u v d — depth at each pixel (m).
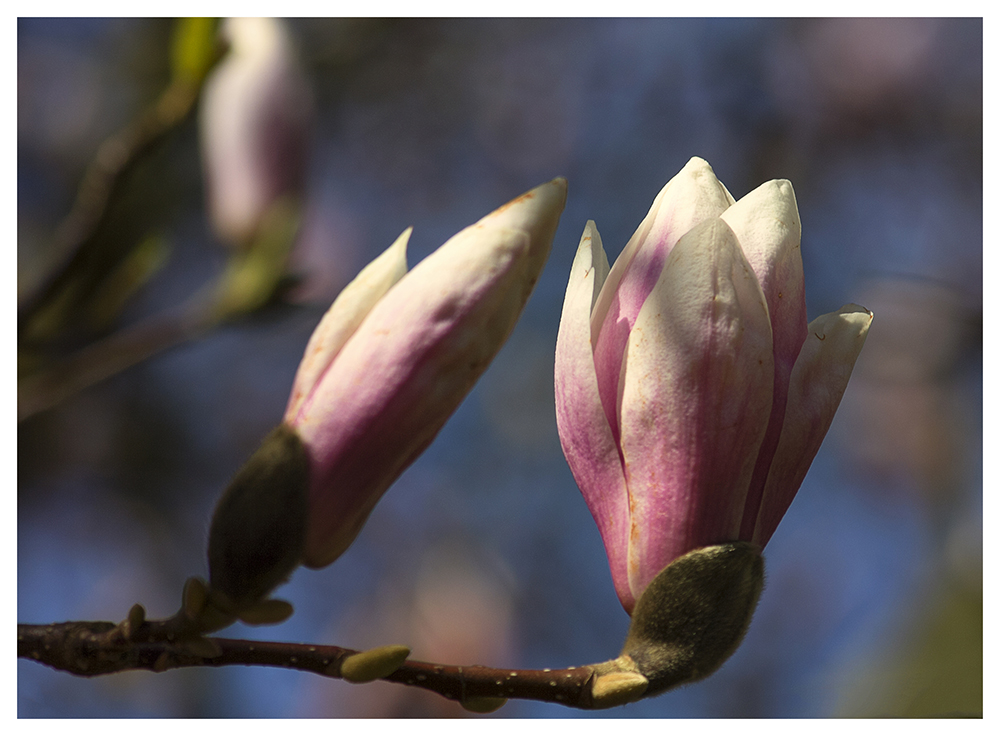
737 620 0.65
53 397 0.80
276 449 0.64
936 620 1.15
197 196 1.28
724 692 1.69
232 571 0.64
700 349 0.64
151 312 1.38
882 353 1.61
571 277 0.66
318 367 0.65
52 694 1.54
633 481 0.65
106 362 0.81
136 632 0.65
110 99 1.61
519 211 0.65
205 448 1.73
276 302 0.85
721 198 0.65
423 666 0.65
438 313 0.64
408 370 0.64
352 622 1.66
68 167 1.59
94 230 0.78
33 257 1.53
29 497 1.57
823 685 1.21
